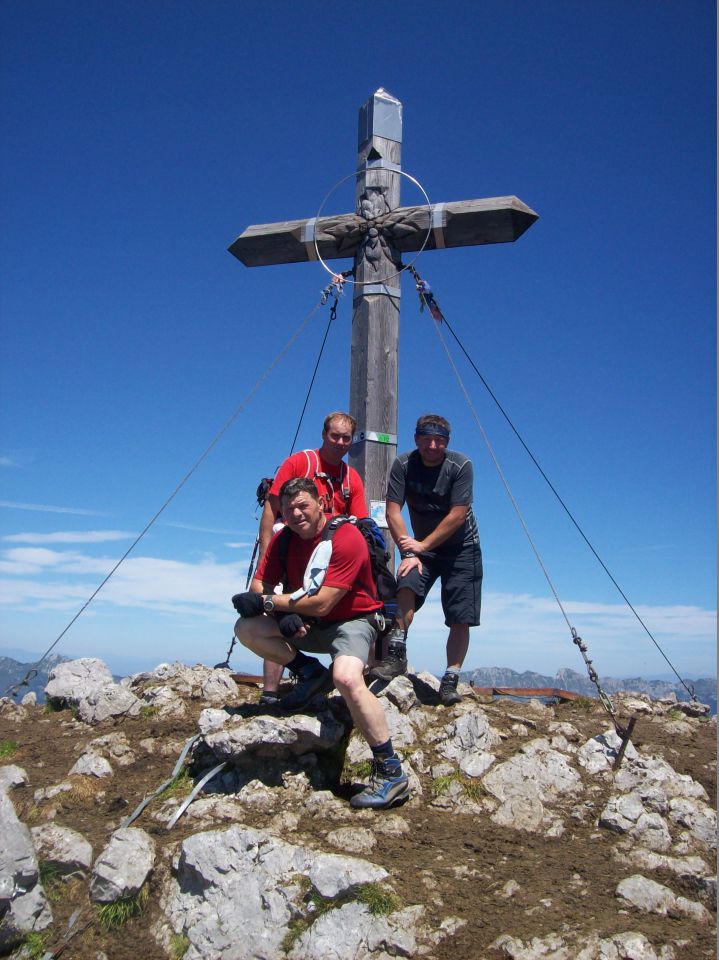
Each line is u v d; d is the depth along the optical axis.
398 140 5.65
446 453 4.58
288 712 4.20
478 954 3.12
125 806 3.92
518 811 3.87
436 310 5.42
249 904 3.35
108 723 4.70
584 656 4.57
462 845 3.62
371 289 5.45
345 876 3.32
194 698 4.88
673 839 3.75
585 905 3.34
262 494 4.48
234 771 4.04
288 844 3.48
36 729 4.83
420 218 5.41
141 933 3.39
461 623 4.64
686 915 3.33
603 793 4.07
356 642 3.88
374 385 5.35
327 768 4.07
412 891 3.34
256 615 4.01
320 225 5.59
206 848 3.46
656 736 4.78
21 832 3.44
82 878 3.50
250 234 5.68
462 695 5.04
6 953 3.27
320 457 4.37
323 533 3.94
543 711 4.96
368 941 3.20
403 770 4.00
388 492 4.69
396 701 4.36
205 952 3.29
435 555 4.65
